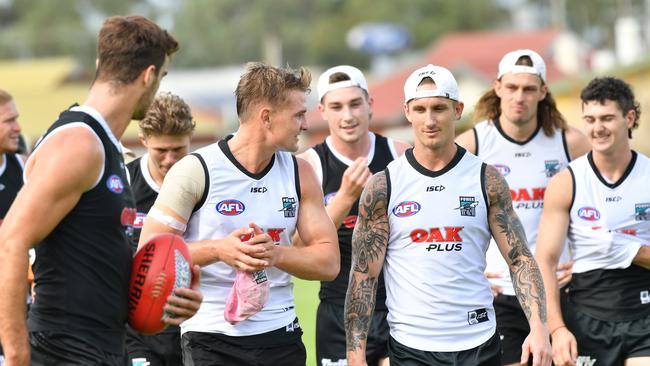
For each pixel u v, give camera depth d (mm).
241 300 18234
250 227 17906
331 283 25484
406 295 19641
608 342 23625
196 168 18578
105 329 15227
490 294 19938
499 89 26109
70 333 14930
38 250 15023
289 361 19625
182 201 18438
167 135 22422
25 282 14203
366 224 19781
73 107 15258
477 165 19734
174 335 23375
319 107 26031
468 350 19422
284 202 19062
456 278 19438
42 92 150250
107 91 15172
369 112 25734
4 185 25156
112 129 15219
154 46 15367
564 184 23562
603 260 23469
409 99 19359
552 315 22656
